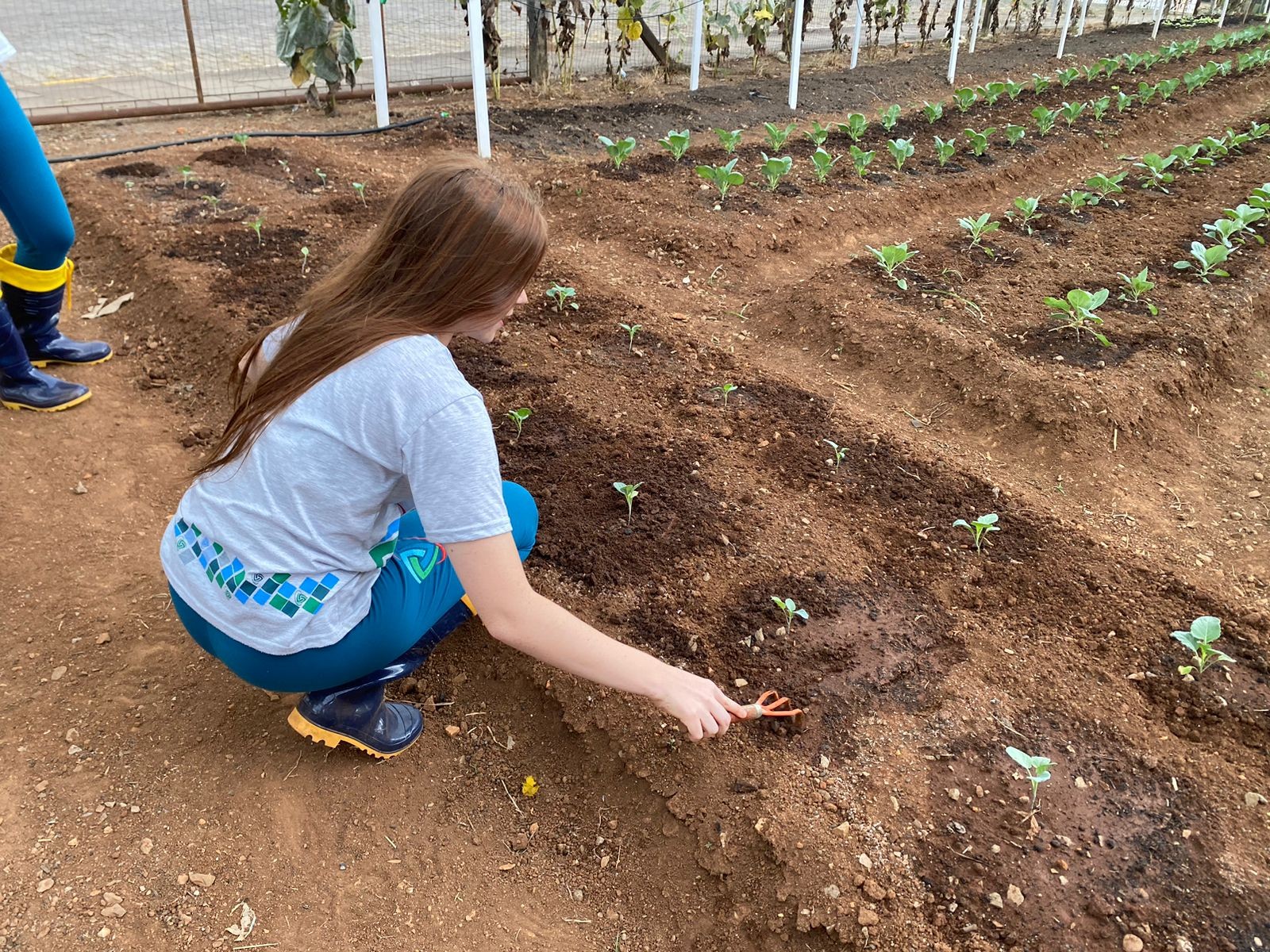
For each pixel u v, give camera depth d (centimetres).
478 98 652
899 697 258
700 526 318
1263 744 247
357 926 217
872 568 306
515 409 384
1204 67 1040
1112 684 266
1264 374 468
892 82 1025
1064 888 211
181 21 1288
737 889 219
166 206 557
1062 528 329
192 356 432
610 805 244
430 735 261
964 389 413
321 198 590
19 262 379
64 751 247
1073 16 1767
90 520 335
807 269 546
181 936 210
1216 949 199
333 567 190
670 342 442
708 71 1043
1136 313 477
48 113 746
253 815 236
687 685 189
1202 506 361
